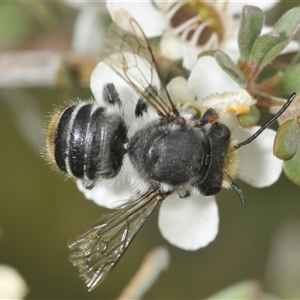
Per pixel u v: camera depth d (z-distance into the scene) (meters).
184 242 0.09
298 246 0.11
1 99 0.11
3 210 0.12
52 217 0.12
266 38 0.08
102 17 0.11
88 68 0.10
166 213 0.09
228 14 0.09
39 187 0.11
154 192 0.09
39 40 0.11
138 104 0.09
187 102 0.09
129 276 0.12
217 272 0.12
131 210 0.09
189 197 0.09
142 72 0.09
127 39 0.09
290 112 0.09
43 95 0.11
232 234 0.11
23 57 0.10
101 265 0.09
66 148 0.09
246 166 0.09
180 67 0.09
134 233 0.09
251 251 0.11
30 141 0.11
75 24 0.11
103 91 0.09
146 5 0.09
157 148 0.09
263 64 0.09
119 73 0.09
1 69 0.10
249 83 0.09
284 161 0.09
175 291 0.12
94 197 0.09
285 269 0.11
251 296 0.10
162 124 0.09
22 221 0.12
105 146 0.09
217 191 0.09
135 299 0.10
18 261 0.12
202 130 0.09
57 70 0.10
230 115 0.09
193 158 0.09
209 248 0.12
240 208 0.11
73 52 0.10
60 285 0.12
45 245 0.12
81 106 0.09
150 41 0.10
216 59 0.08
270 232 0.11
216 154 0.09
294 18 0.08
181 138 0.09
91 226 0.09
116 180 0.09
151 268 0.10
